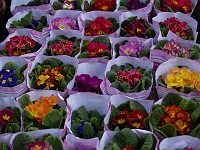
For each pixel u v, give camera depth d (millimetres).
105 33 1265
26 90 1092
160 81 1084
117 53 1206
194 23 1284
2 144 891
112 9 1384
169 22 1268
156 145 886
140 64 1138
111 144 886
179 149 904
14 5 1430
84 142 906
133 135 896
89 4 1388
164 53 1142
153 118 944
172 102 990
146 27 1284
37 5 1401
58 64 1145
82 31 1260
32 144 869
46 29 1265
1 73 1092
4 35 1503
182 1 1349
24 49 1196
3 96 1073
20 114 998
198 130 914
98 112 1045
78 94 1021
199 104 979
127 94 1035
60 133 931
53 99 1009
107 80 1062
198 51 1185
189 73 1075
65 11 1335
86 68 1158
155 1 1377
